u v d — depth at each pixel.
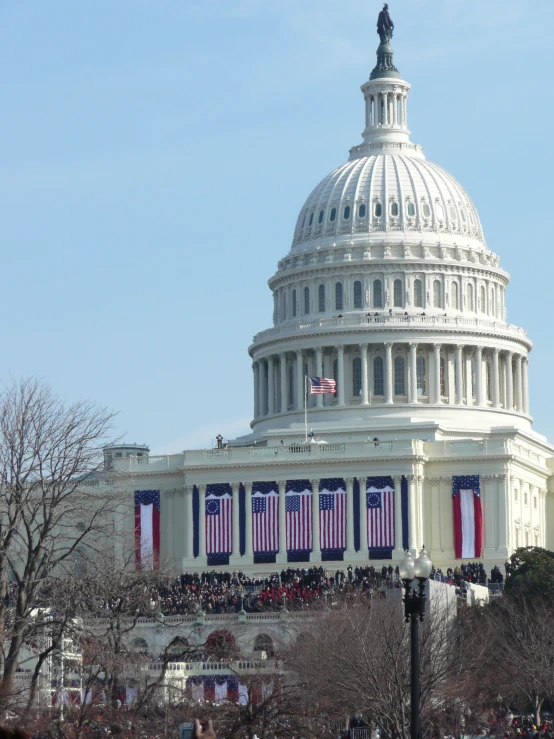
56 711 111.38
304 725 116.69
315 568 196.75
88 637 113.31
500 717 138.12
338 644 133.12
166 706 115.50
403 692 117.00
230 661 146.62
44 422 115.38
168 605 172.25
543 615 159.25
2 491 115.38
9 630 113.56
